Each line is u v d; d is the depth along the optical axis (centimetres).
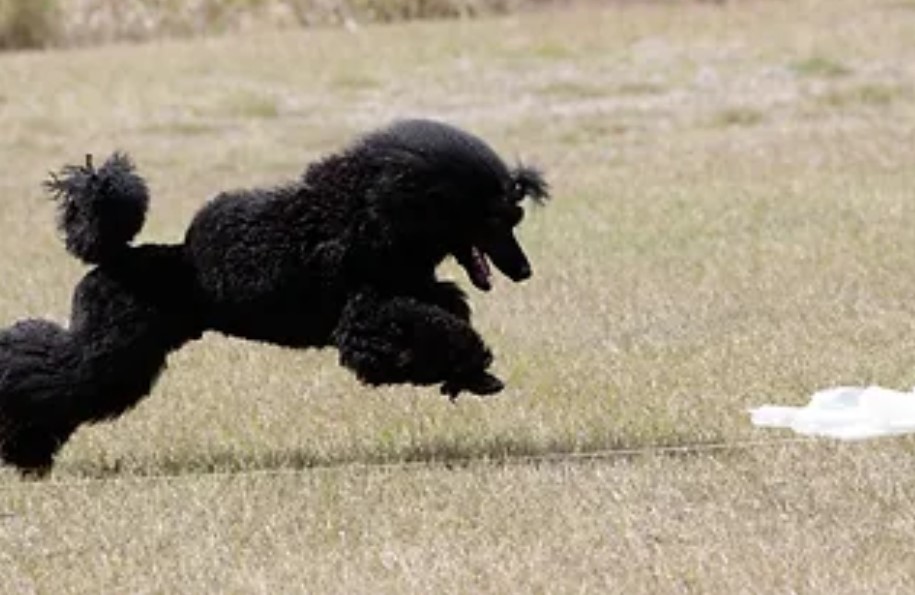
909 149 3359
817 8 4912
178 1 5262
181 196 3338
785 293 2305
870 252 2503
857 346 2011
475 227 1611
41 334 1658
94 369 1630
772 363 1944
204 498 1570
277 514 1517
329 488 1582
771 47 4456
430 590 1320
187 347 2159
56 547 1483
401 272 1616
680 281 2411
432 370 1570
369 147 1608
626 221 2852
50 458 1680
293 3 5300
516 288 2425
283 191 1625
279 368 2044
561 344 2120
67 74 4638
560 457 1650
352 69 4534
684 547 1395
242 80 4488
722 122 3822
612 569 1349
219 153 3778
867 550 1367
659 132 3775
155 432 1817
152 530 1500
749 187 3083
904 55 4284
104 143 3931
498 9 5278
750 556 1363
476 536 1442
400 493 1558
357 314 1591
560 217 2912
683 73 4291
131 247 1655
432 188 1585
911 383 1850
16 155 3847
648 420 1753
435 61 4584
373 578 1354
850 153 3359
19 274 2669
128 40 5184
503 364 2020
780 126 3728
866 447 1623
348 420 1822
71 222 1633
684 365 1967
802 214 2809
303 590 1334
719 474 1569
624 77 4297
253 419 1841
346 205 1599
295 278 1609
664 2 5200
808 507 1477
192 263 1634
